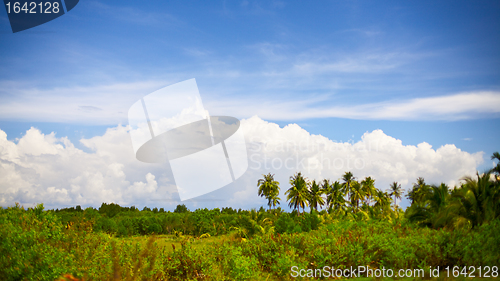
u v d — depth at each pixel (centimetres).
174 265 672
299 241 1013
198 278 673
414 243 901
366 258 834
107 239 692
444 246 850
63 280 355
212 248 824
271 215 4328
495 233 927
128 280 532
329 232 1255
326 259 831
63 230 681
